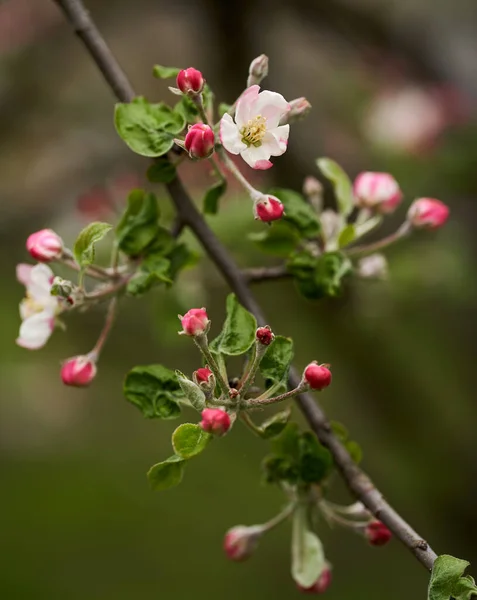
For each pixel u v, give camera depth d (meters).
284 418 1.16
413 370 1.79
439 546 1.75
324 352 1.79
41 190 1.68
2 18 1.77
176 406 1.18
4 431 2.27
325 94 1.85
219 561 2.00
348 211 1.28
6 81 1.76
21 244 1.69
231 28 1.61
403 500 1.83
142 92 1.92
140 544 2.02
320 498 1.21
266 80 1.72
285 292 1.69
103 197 1.58
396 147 1.63
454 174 1.59
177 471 1.15
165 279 1.21
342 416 1.97
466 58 1.75
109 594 1.89
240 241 1.42
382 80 1.83
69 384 1.21
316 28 1.76
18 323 2.07
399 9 1.77
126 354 1.85
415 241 1.59
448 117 1.65
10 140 1.74
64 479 2.17
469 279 1.59
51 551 2.00
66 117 1.77
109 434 2.30
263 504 2.09
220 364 1.16
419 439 1.75
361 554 1.98
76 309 1.22
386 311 1.61
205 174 1.52
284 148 1.16
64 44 1.78
